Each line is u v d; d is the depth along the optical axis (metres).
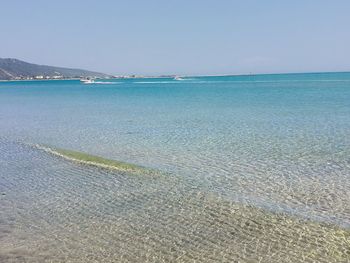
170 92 87.44
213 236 10.55
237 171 17.03
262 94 70.31
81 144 24.22
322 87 89.81
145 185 15.26
